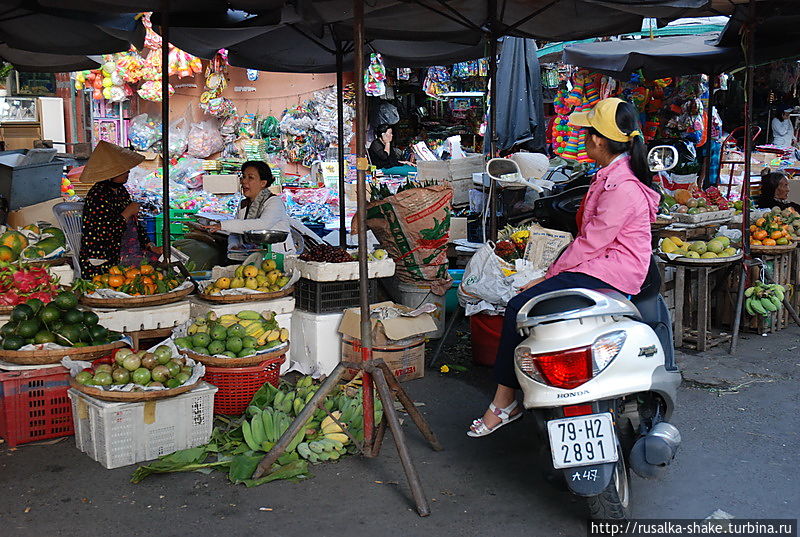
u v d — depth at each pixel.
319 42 7.15
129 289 4.78
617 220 3.37
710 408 4.74
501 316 5.37
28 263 5.05
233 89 11.62
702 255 6.07
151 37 10.68
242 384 4.45
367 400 3.91
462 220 7.91
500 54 8.99
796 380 5.30
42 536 3.16
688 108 9.37
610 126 3.41
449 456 4.02
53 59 8.17
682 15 6.29
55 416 4.16
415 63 8.25
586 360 3.02
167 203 5.40
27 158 8.10
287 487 3.64
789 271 6.93
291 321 5.48
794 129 11.95
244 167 6.20
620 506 3.08
